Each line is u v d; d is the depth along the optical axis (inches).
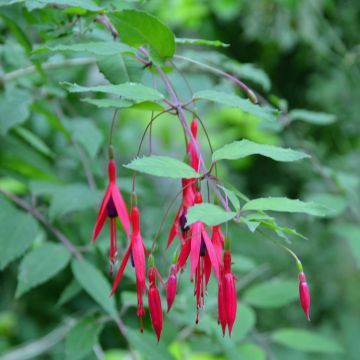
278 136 57.2
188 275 32.6
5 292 51.5
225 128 58.9
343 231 37.9
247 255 56.9
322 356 57.6
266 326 62.6
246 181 71.7
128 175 45.6
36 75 35.4
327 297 64.7
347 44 67.6
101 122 45.4
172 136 58.0
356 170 63.2
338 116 68.0
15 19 30.3
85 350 30.0
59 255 30.8
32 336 51.2
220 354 36.9
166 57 26.1
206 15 65.9
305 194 66.6
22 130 36.2
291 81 72.5
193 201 24.1
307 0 62.1
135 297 31.3
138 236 24.1
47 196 36.9
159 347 30.3
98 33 29.5
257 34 67.4
